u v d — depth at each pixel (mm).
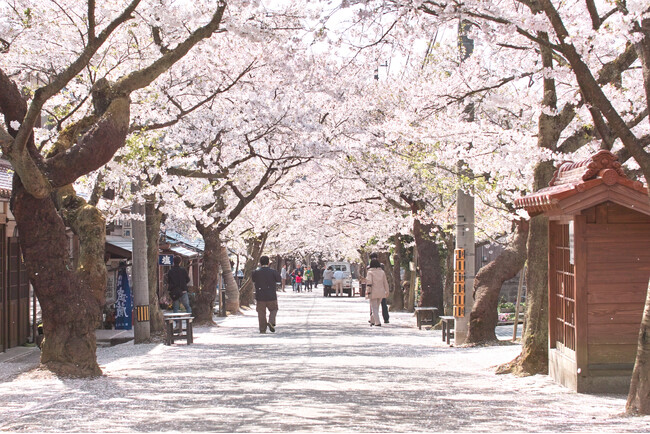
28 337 19047
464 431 6828
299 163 20656
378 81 21375
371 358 14383
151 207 21547
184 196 23375
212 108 18672
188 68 16672
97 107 11805
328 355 15039
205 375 11734
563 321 10414
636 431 6734
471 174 18578
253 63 16672
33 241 11555
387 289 25203
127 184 19312
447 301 24516
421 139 15938
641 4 8094
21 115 11375
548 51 11484
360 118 21828
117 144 11516
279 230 41219
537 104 12180
